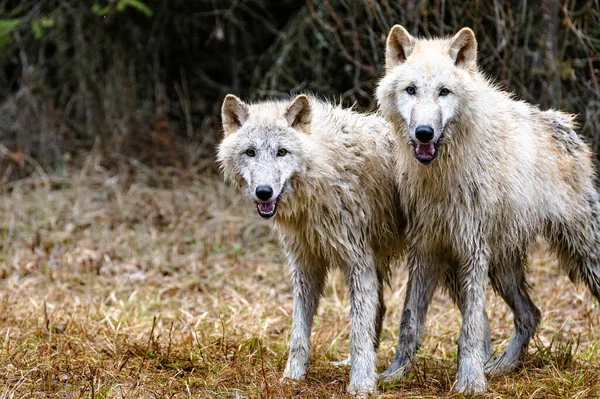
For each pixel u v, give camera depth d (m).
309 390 7.88
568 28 13.78
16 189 17.38
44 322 10.21
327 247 8.30
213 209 16.14
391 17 14.21
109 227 15.68
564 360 8.92
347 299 11.94
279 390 7.91
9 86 21.12
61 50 20.23
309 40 17.84
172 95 21.12
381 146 8.66
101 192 17.33
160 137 18.55
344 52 14.79
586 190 9.26
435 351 9.84
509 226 8.30
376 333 9.45
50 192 17.47
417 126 7.44
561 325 10.69
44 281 12.87
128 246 14.66
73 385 8.00
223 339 9.38
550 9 13.81
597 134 13.78
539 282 12.47
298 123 8.12
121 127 19.17
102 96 19.97
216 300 11.94
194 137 19.30
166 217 16.00
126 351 9.12
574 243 9.18
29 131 19.53
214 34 19.30
